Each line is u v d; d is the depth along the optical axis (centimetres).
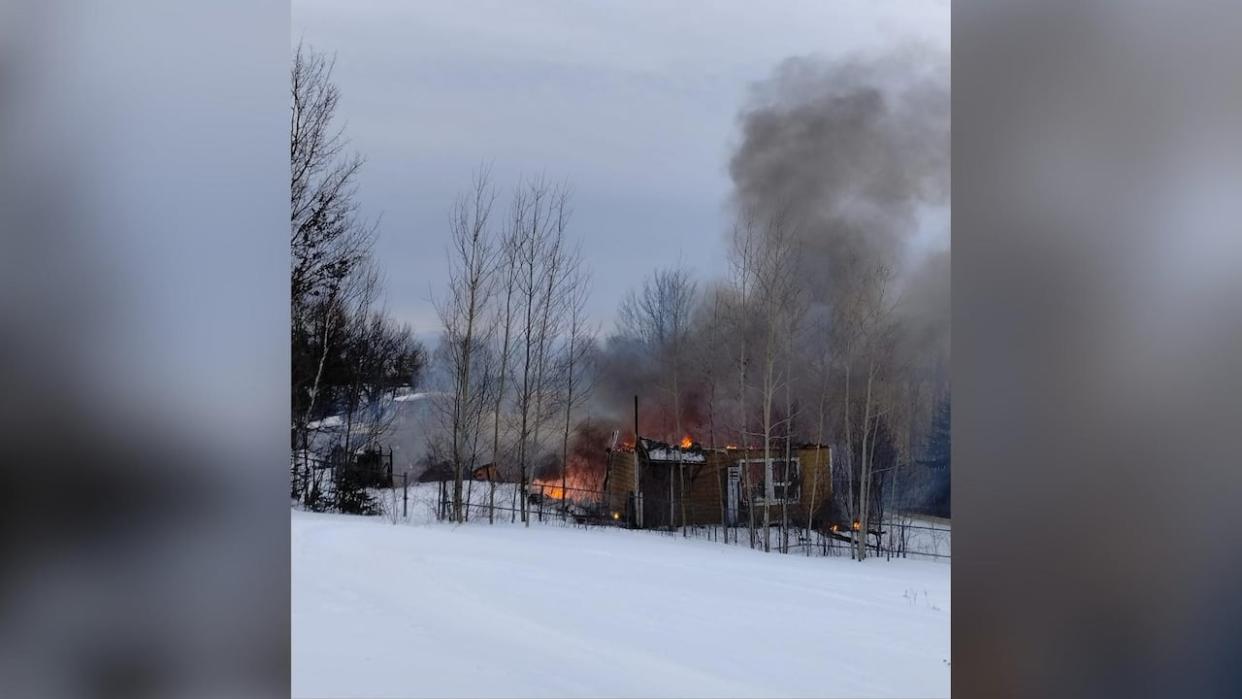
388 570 748
